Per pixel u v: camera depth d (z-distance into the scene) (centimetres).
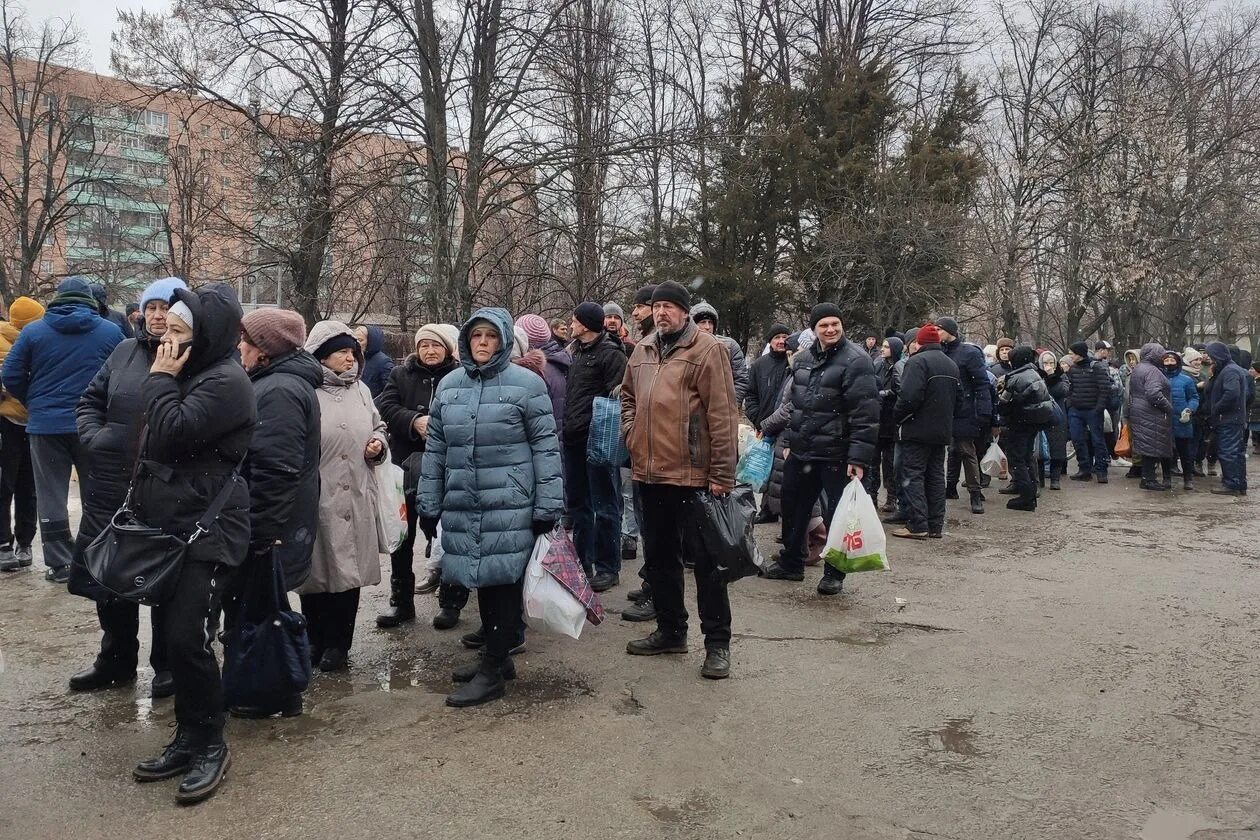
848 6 2522
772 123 2200
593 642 464
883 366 865
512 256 1634
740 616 512
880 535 533
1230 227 2456
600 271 1766
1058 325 3091
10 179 2897
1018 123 2945
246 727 348
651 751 328
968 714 367
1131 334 2853
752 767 316
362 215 1414
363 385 435
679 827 273
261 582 346
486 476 375
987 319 2839
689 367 413
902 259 2067
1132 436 1082
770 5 2522
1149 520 857
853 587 583
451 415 383
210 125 1616
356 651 446
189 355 297
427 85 1387
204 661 296
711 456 409
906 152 2216
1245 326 3928
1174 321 2791
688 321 425
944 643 463
